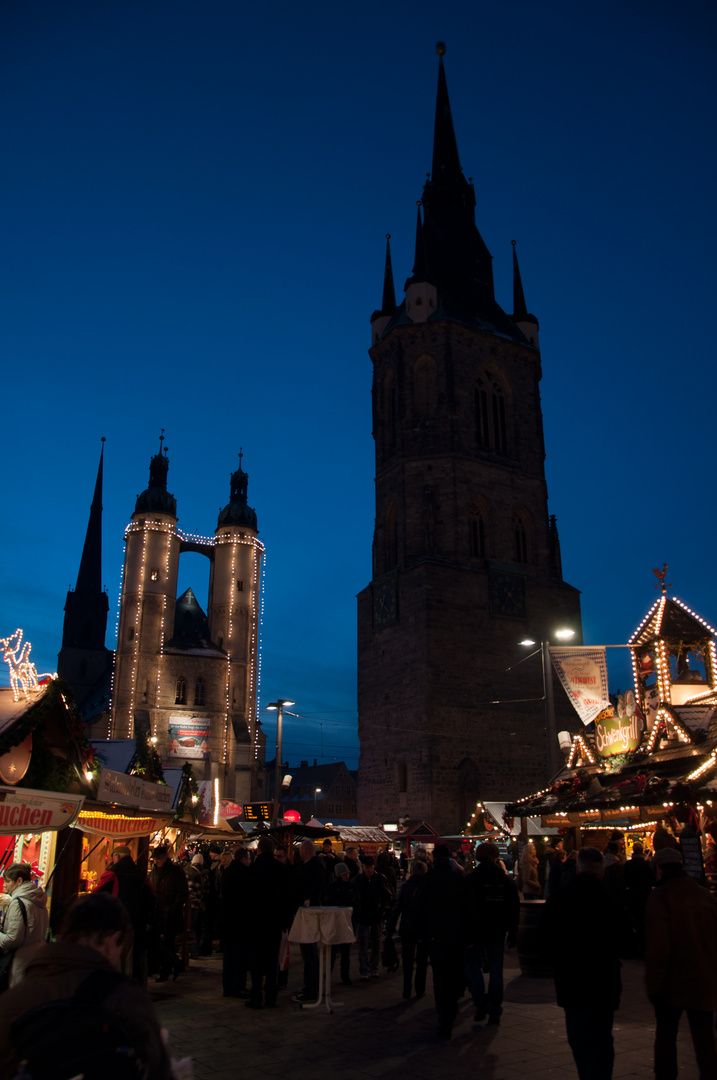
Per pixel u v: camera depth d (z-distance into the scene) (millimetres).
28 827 10211
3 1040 3248
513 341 68000
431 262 71125
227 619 96375
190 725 87750
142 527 93312
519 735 57500
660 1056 7301
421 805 53812
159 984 14820
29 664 11492
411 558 60750
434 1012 11930
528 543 64938
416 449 62938
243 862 13898
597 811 18969
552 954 6949
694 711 19562
